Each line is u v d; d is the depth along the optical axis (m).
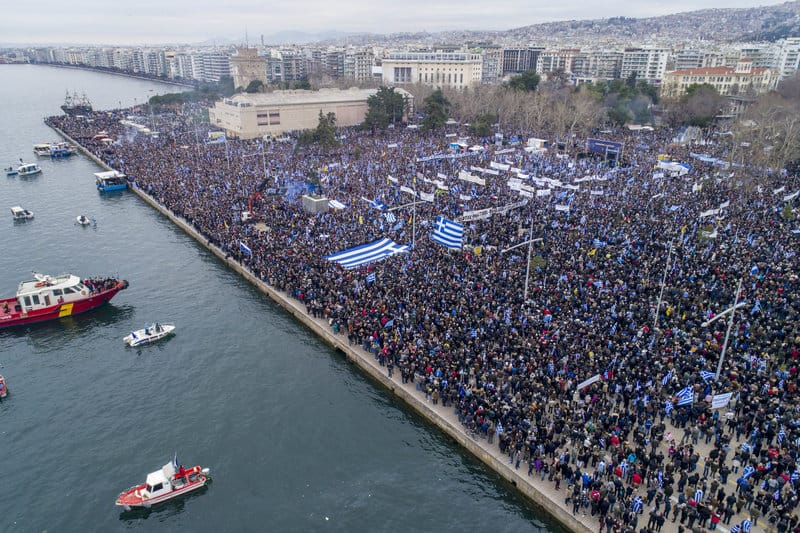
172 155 129.38
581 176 102.75
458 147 129.62
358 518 36.47
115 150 142.38
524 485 37.50
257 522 36.19
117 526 35.94
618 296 53.50
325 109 180.88
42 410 46.81
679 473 35.81
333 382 50.78
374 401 48.16
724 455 35.00
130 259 79.19
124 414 46.31
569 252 65.12
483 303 52.62
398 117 183.38
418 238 70.81
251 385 50.25
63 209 102.81
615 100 174.00
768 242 67.31
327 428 44.88
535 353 44.53
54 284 63.09
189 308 64.62
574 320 49.44
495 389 42.12
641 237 68.25
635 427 39.84
